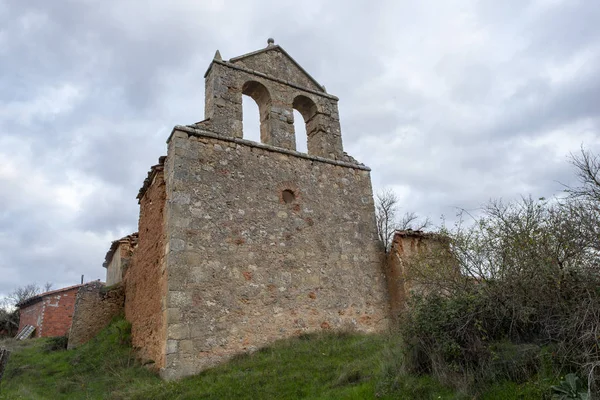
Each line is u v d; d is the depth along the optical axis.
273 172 12.27
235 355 9.73
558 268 6.50
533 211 7.27
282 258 11.43
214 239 10.51
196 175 10.87
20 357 13.05
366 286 12.72
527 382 5.88
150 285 11.07
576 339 5.81
